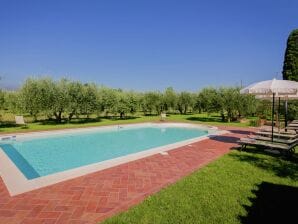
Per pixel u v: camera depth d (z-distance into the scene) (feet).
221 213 13.55
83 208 14.06
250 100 74.02
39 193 16.12
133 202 14.98
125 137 56.13
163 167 22.89
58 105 67.41
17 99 64.54
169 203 14.79
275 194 16.34
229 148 32.65
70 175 19.92
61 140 49.93
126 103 93.30
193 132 64.13
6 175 19.79
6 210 13.66
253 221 12.65
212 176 20.12
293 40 73.31
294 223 12.42
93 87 76.07
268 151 30.42
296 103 66.90
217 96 78.23
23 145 42.75
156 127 72.79
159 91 116.26
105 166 22.79
